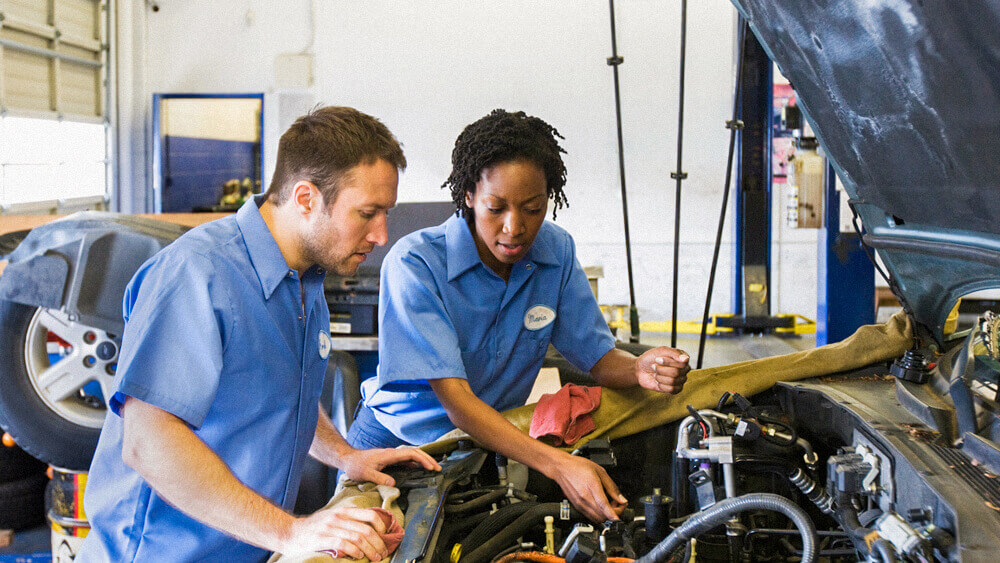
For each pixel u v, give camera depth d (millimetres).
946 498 1033
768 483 1563
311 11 6898
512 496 1500
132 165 7199
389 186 1231
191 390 1136
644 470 1727
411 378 1568
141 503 1259
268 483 1330
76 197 6527
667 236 6805
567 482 1368
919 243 1403
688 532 1135
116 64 7012
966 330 1855
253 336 1244
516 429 1474
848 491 1269
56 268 2596
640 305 6906
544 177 1483
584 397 1712
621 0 6617
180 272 1179
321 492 2578
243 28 6980
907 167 1234
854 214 1641
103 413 2748
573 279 1806
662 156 6734
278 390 1300
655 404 1730
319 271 1367
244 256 1254
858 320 3666
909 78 1049
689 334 6156
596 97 6750
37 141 5984
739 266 6027
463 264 1653
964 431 1275
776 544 1503
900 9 958
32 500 3182
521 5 6719
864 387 1651
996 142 984
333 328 3143
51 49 6137
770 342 5770
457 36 6809
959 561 950
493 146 1445
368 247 1271
